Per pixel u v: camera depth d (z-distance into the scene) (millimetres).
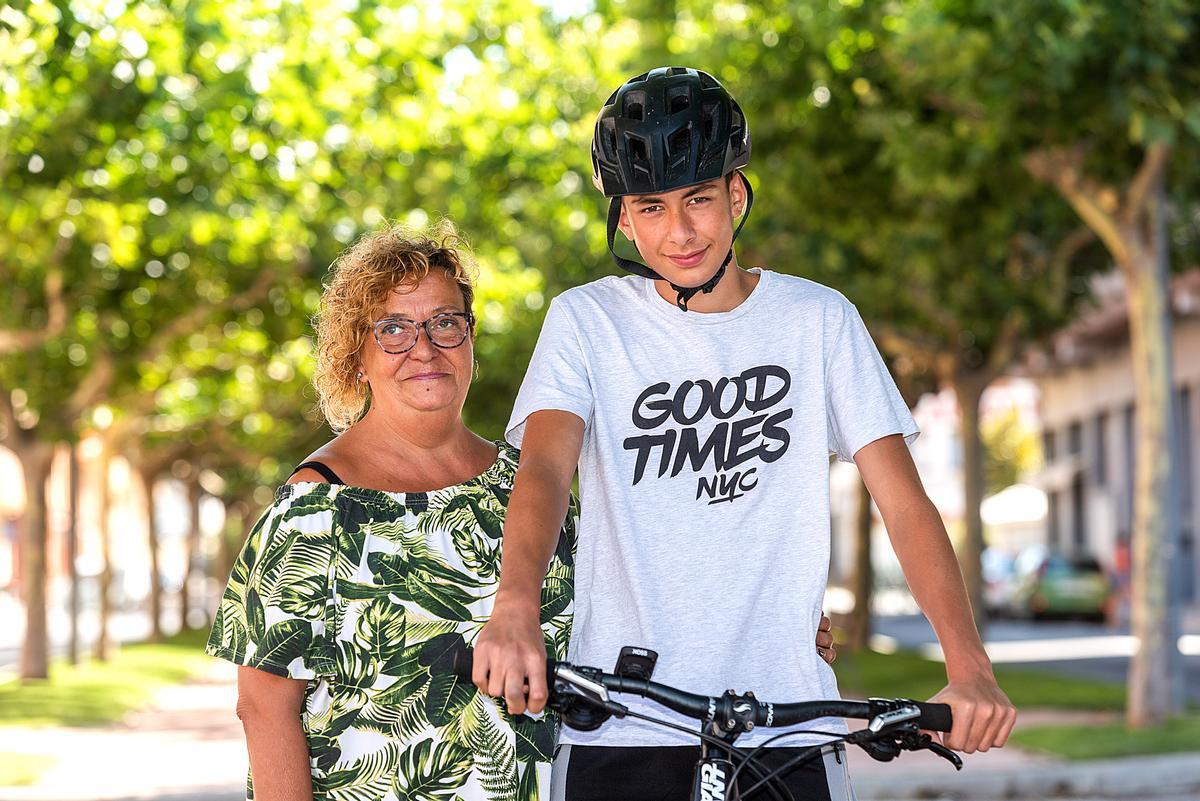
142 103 16391
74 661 27609
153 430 37375
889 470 3324
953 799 12312
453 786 3686
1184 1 12383
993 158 14961
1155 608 14742
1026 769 12617
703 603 3309
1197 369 40500
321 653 3658
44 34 14883
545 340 3451
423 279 3877
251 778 3656
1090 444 52188
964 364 24641
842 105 16156
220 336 26719
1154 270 14773
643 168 3145
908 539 3201
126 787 12953
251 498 59781
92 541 76375
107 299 22766
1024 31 12609
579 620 3418
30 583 24094
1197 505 41281
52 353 23922
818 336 3414
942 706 2828
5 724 18438
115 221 19672
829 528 3355
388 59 18969
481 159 21062
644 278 3488
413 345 3824
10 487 71125
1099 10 12203
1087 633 37625
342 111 18766
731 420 3379
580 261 21531
